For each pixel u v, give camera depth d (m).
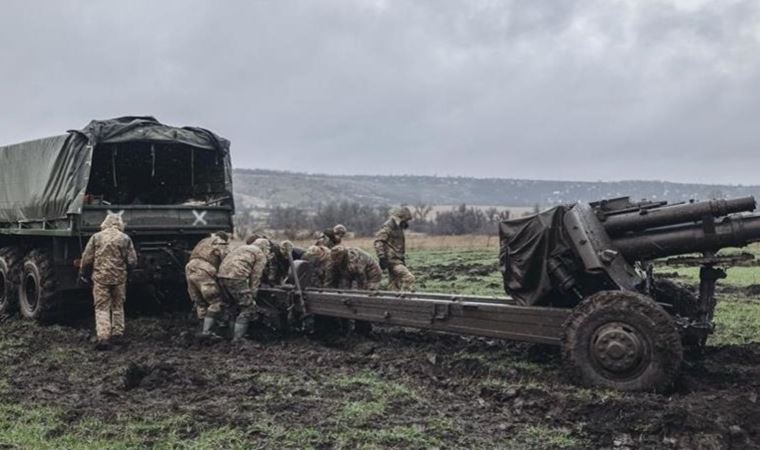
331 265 9.73
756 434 4.89
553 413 5.44
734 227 6.11
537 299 6.65
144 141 10.48
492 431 5.09
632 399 5.49
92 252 9.02
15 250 11.27
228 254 9.09
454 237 38.44
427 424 5.22
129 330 9.88
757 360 7.08
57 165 10.15
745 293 12.54
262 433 5.07
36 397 6.21
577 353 6.00
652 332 5.71
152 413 5.62
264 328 9.50
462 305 7.03
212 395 6.13
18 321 10.70
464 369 6.90
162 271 10.64
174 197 12.78
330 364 7.27
